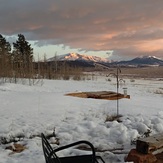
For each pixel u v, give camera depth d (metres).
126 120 8.89
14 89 23.80
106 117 9.86
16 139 6.94
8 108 11.53
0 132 7.48
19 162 5.34
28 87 26.22
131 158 5.12
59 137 7.19
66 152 5.88
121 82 43.00
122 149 6.20
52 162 3.22
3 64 37.69
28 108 11.53
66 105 12.45
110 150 6.14
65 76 49.81
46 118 9.45
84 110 11.24
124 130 7.54
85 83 39.25
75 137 7.23
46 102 13.32
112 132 7.46
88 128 8.05
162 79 61.41
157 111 11.34
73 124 8.52
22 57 46.00
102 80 51.88
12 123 8.56
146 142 5.10
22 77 39.62
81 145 6.47
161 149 5.46
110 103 13.47
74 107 11.93
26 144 6.61
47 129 7.94
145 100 16.66
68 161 4.04
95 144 6.51
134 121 8.98
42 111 10.82
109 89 28.45
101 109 11.55
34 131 7.66
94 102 13.70
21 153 5.93
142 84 42.09
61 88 28.19
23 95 16.55
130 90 28.23
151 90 30.02
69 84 35.28
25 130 7.73
